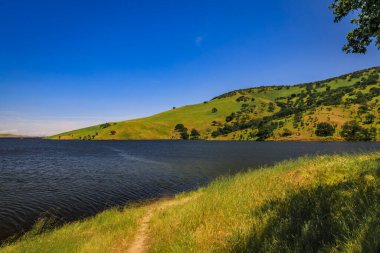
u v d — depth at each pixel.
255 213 9.14
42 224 18.14
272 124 188.25
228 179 24.88
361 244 4.02
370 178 9.26
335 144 116.94
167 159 65.69
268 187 13.80
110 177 39.19
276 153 78.75
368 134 139.62
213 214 11.05
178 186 32.34
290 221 6.52
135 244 10.62
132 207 23.06
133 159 67.38
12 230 18.00
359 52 11.96
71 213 21.95
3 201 25.25
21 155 82.44
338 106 194.75
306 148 96.19
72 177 39.34
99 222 16.56
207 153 83.19
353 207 6.00
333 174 12.26
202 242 7.94
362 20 11.15
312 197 8.52
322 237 5.17
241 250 6.39
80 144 164.88
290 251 4.97
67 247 11.27
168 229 10.77
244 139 190.88
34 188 31.41
